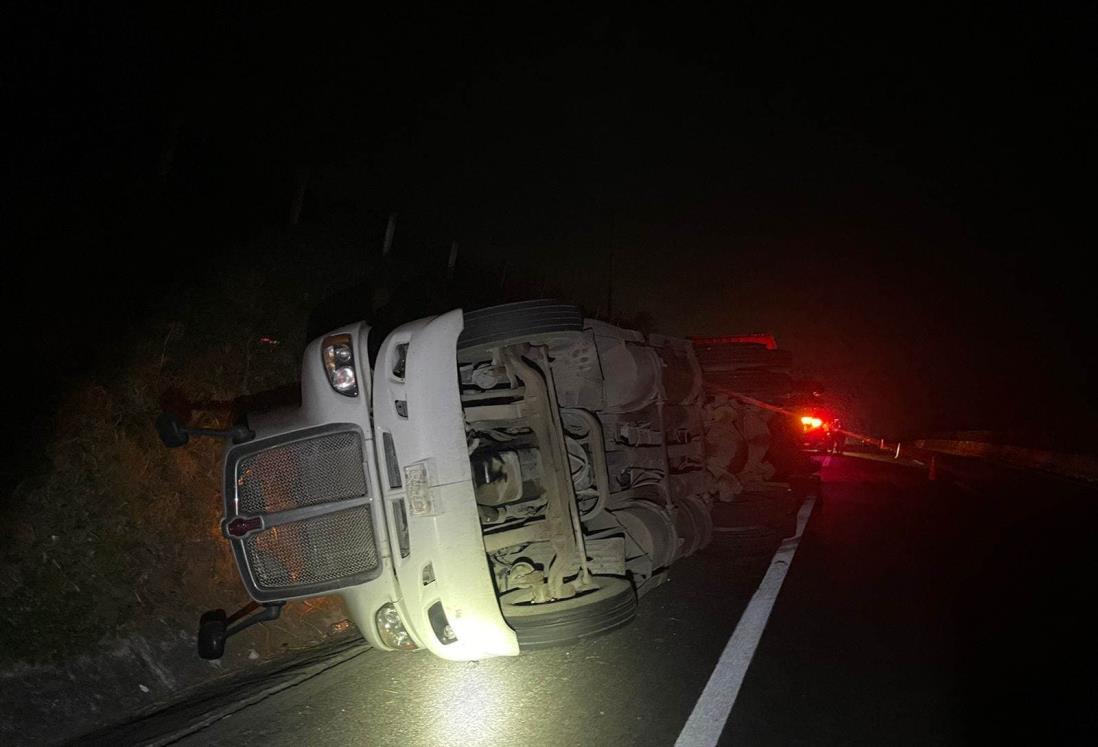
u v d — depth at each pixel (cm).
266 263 1243
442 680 624
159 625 677
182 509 779
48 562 644
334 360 579
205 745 504
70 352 799
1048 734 548
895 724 555
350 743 506
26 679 568
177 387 887
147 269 1009
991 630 798
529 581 634
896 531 1433
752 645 719
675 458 1024
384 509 559
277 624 743
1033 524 1612
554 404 657
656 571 842
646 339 992
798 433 1738
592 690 602
